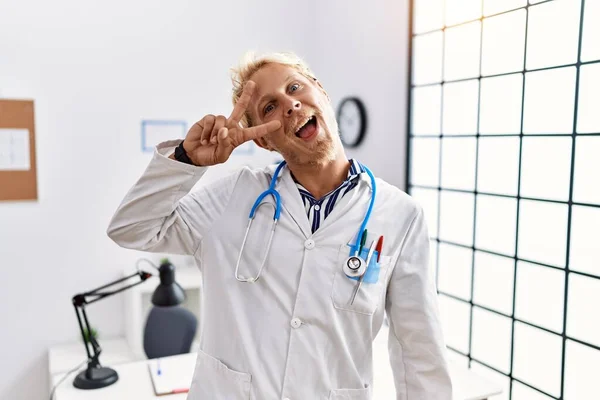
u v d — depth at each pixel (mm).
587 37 1710
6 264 2600
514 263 2031
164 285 2039
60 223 2674
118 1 2682
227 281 1046
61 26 2592
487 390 1667
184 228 1071
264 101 1014
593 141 1712
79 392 1777
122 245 1036
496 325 2127
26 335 2664
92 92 2674
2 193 2547
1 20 2492
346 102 2896
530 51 1914
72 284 2721
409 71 2449
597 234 1722
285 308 1018
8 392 2660
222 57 2912
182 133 2863
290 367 993
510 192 2033
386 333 2184
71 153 2662
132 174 2785
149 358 2352
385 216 1067
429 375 1068
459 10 2207
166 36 2787
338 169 1073
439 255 2406
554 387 1896
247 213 1088
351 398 1024
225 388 1025
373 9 2643
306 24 3098
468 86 2191
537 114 1901
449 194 2320
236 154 2971
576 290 1798
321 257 1027
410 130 2492
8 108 2518
